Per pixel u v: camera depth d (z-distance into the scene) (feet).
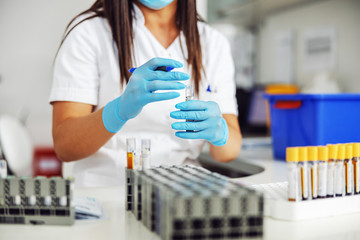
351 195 2.90
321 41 11.76
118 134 4.63
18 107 11.51
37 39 11.32
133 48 4.55
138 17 4.65
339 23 11.09
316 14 11.89
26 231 2.45
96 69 4.54
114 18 4.47
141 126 4.67
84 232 2.44
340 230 2.51
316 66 12.04
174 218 2.05
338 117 5.33
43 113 11.64
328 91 11.12
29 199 2.57
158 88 3.20
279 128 5.82
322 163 2.79
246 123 9.62
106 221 2.68
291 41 12.94
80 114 4.33
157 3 4.31
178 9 4.77
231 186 2.31
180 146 4.83
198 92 4.78
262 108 9.83
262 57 14.14
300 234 2.43
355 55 10.60
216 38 5.20
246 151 6.96
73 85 4.30
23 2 11.12
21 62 11.36
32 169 11.10
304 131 5.40
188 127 3.44
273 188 3.14
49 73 11.52
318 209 2.76
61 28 11.26
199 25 5.16
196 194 2.11
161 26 4.80
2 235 2.37
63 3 11.11
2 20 11.11
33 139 11.54
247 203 2.13
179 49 4.77
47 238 2.33
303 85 12.60
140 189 2.67
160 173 2.72
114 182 4.64
